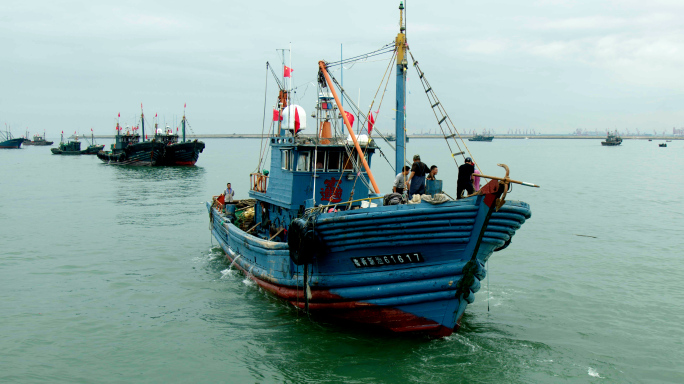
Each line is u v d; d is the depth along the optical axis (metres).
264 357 15.02
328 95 20.80
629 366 14.52
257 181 24.88
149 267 24.81
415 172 16.62
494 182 13.66
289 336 16.42
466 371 14.14
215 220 29.42
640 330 16.98
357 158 20.45
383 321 16.30
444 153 164.38
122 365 14.55
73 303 19.66
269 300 19.84
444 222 14.41
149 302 19.77
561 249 27.83
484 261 15.91
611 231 32.78
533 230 33.19
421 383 13.54
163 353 15.30
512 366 14.42
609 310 18.73
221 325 17.38
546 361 14.78
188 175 81.94
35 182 70.88
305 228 15.85
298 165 20.08
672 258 25.73
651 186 62.12
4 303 19.62
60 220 38.28
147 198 51.62
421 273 15.24
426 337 16.14
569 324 17.48
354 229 15.33
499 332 16.77
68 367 14.41
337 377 13.86
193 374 14.05
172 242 30.47
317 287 17.00
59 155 168.38
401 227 14.73
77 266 24.98
